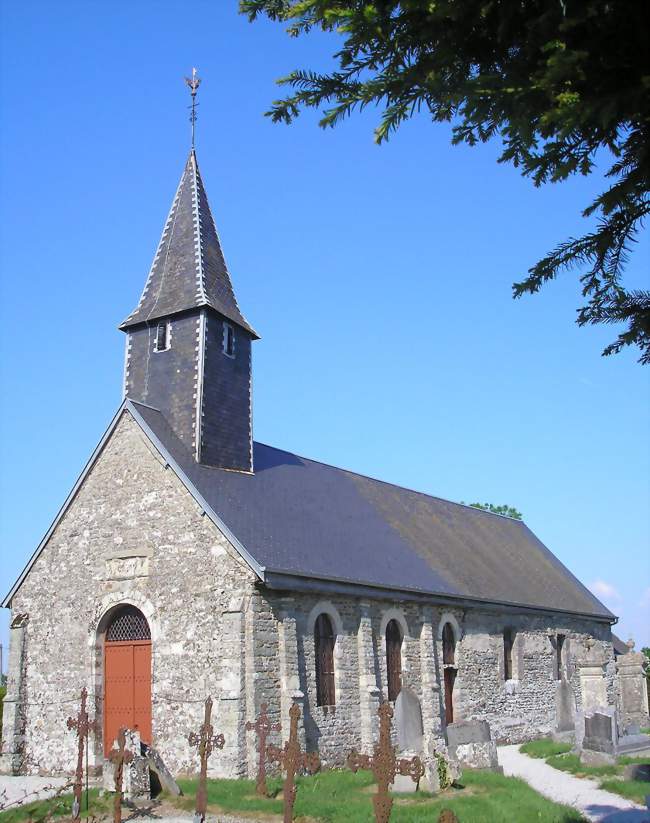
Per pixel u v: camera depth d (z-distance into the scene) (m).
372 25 4.61
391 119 4.85
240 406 24.05
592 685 23.41
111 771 15.55
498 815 12.90
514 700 28.78
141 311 24.34
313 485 26.80
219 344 23.73
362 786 16.55
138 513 21.03
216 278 24.59
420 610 24.53
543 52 4.51
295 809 13.95
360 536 25.22
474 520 37.50
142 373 23.77
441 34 4.80
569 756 21.09
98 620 20.86
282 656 19.00
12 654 21.98
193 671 18.91
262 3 4.76
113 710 20.39
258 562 18.75
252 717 18.00
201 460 22.17
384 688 22.12
